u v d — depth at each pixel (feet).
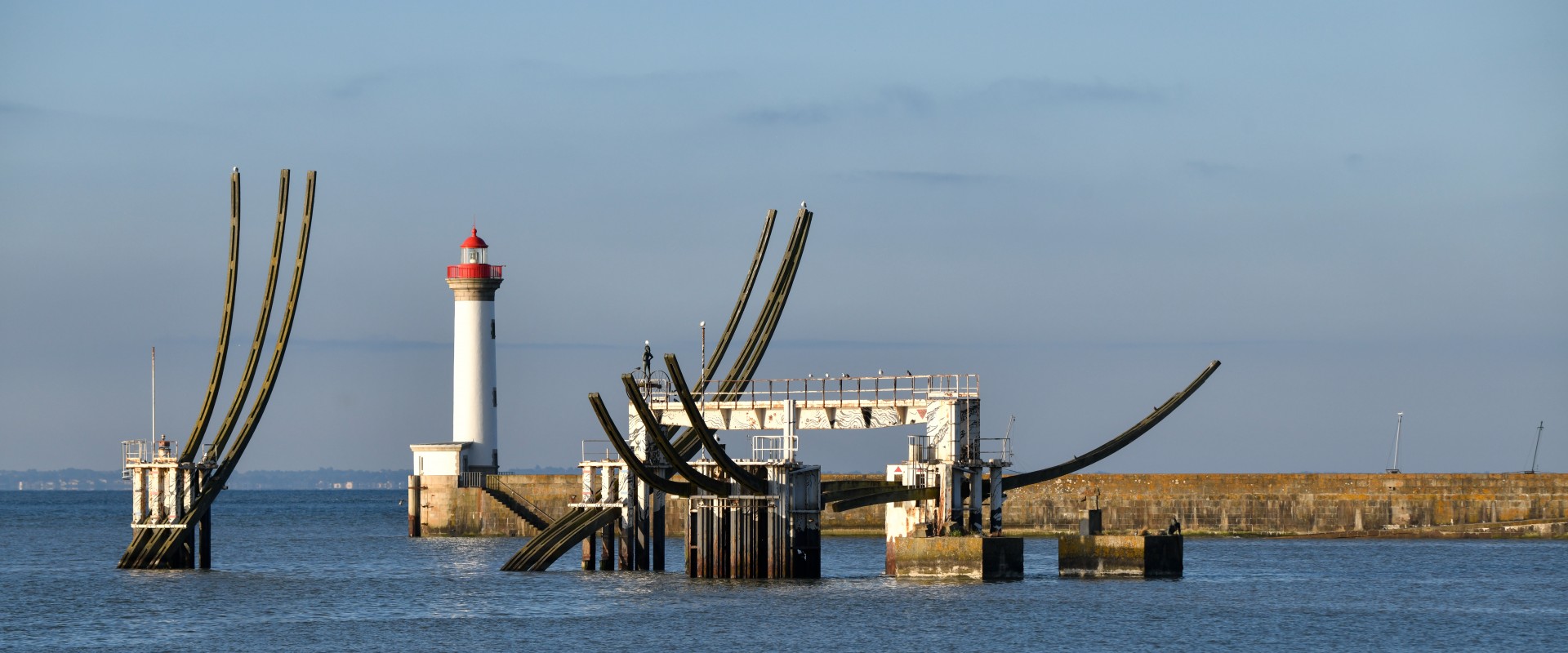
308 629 548.72
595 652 498.28
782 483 630.33
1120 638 515.91
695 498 650.43
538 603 604.90
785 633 524.93
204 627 556.92
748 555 639.35
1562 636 530.68
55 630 551.18
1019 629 529.86
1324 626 546.26
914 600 588.50
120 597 644.27
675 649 501.15
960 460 629.51
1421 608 594.65
